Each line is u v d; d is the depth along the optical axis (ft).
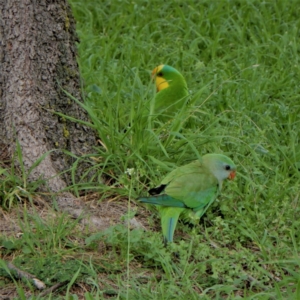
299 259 29.22
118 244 29.58
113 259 29.30
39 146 32.78
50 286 27.37
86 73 43.37
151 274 28.71
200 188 30.86
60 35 32.83
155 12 54.19
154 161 33.22
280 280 28.91
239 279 28.19
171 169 33.12
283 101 42.75
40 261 28.30
